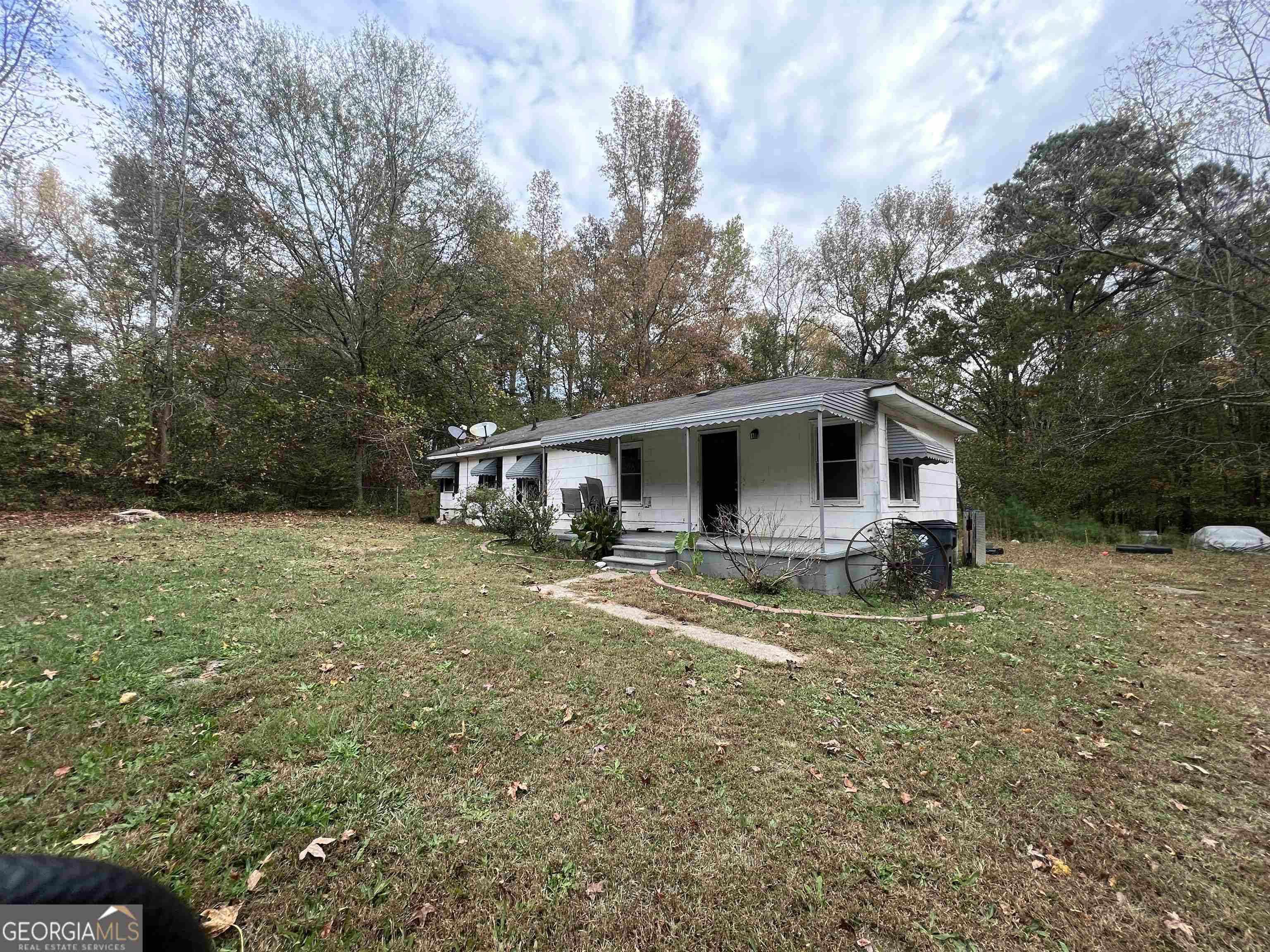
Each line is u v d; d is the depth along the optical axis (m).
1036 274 17.78
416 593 6.47
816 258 25.19
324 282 17.27
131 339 13.91
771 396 8.09
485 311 19.38
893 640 5.07
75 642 4.27
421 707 3.50
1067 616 6.31
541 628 5.17
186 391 14.10
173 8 13.30
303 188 16.25
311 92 15.41
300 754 2.92
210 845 2.25
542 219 25.81
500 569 8.32
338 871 2.15
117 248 14.79
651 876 2.19
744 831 2.46
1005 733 3.43
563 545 10.33
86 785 2.58
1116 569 10.02
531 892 2.09
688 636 5.08
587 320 24.17
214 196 14.98
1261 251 11.01
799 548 7.63
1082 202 14.87
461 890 2.09
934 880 2.21
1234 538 12.46
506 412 23.53
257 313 16.28
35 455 12.20
